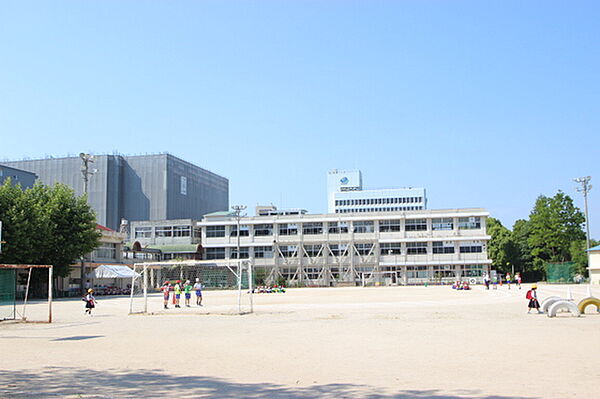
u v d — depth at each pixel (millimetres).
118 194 144375
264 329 22875
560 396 9609
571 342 16984
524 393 9883
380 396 9812
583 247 100562
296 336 19984
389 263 100875
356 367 13094
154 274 86438
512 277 110125
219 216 110438
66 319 30391
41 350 16938
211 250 107000
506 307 34781
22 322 28312
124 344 18234
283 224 105375
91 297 34656
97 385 11117
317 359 14430
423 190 189000
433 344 17016
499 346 16281
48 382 11477
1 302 49562
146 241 110125
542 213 103250
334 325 24141
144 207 144125
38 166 148625
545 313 29297
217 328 23656
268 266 103375
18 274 59469
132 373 12570
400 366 13102
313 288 92312
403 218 102125
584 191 78938
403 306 37188
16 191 57625
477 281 97625
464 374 11898
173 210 145875
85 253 61750
